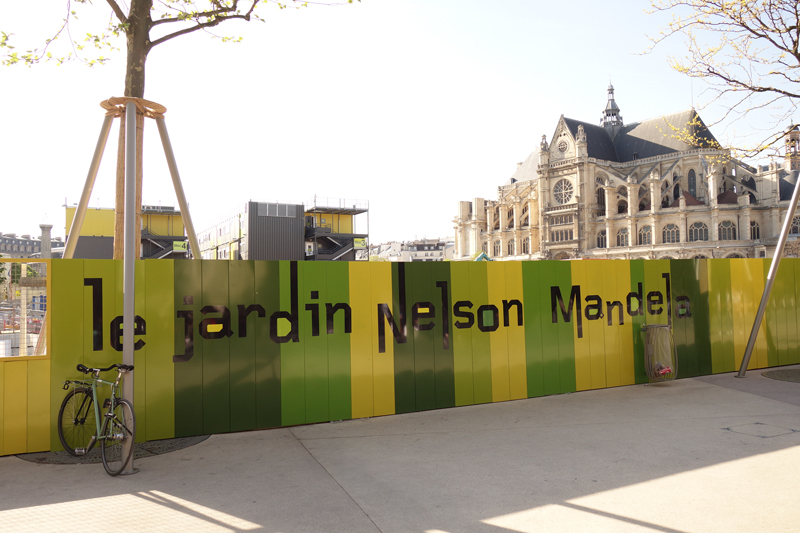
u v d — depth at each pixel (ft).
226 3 30.37
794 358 39.22
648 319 33.60
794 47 37.52
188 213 31.68
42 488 16.52
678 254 299.38
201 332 23.16
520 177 435.53
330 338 25.34
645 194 334.85
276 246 177.27
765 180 298.97
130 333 18.76
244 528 13.42
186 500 15.37
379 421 25.03
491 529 13.30
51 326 21.07
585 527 13.39
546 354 30.37
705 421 24.03
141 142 27.73
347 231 212.64
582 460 18.78
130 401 18.58
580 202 346.33
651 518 13.89
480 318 28.66
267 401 24.06
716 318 36.06
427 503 15.03
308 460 19.17
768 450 19.66
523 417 25.32
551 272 30.76
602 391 31.12
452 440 21.58
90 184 28.17
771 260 38.32
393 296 26.68
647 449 19.97
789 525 13.41
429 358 27.32
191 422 22.86
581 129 347.77
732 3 38.01
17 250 542.16
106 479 17.33
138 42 28.14
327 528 13.42
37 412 20.74
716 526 13.39
